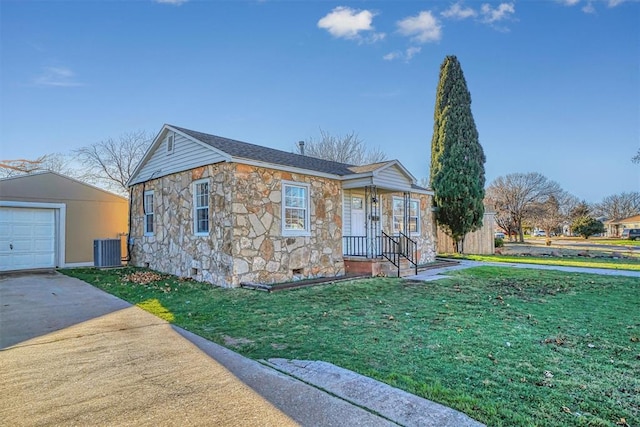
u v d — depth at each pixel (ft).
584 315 18.49
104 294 25.09
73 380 11.02
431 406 9.10
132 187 43.29
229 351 13.52
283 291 25.61
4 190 37.52
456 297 23.43
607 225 180.14
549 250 69.87
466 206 56.13
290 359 12.63
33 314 19.45
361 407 9.14
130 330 16.44
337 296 23.86
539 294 24.35
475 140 57.72
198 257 31.27
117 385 10.62
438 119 58.80
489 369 11.48
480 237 61.87
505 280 30.55
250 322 17.62
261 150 36.04
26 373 11.57
